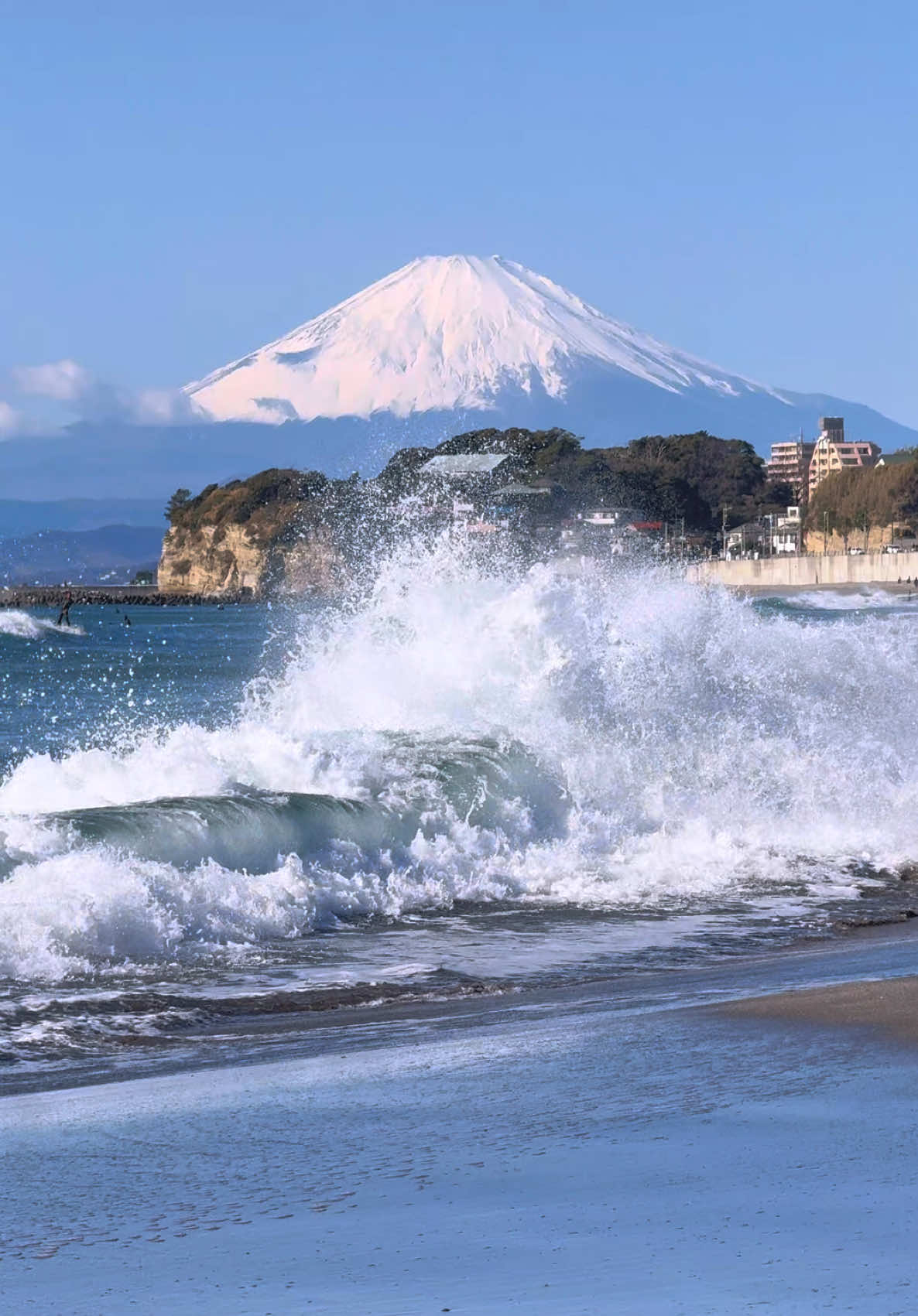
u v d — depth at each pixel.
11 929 15.30
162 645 103.25
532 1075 10.26
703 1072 10.14
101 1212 7.12
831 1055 10.58
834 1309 5.38
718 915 19.25
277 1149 8.39
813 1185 7.20
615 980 15.29
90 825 18.12
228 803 19.89
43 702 55.69
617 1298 5.57
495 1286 5.80
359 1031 12.73
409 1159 8.05
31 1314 5.68
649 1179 7.41
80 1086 10.70
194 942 16.38
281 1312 5.59
